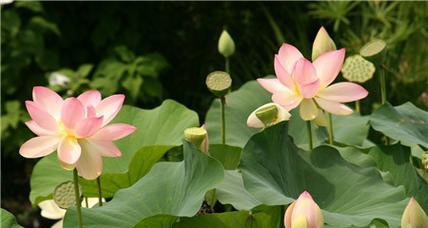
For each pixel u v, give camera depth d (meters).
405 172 2.75
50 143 2.38
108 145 2.39
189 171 2.50
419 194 2.72
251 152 2.52
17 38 5.88
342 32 5.33
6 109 5.75
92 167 2.38
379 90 4.50
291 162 2.59
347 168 2.60
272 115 2.62
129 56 5.71
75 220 2.47
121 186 2.89
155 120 3.05
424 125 2.83
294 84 2.55
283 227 2.60
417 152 2.97
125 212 2.53
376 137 3.83
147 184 2.59
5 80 5.82
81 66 5.67
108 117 2.40
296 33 6.02
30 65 5.96
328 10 4.83
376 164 2.72
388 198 2.53
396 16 5.41
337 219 2.42
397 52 4.72
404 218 2.31
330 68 2.55
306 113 2.57
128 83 5.58
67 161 2.35
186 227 2.46
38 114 2.35
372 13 4.99
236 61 6.08
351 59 2.97
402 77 4.54
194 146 2.47
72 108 2.34
